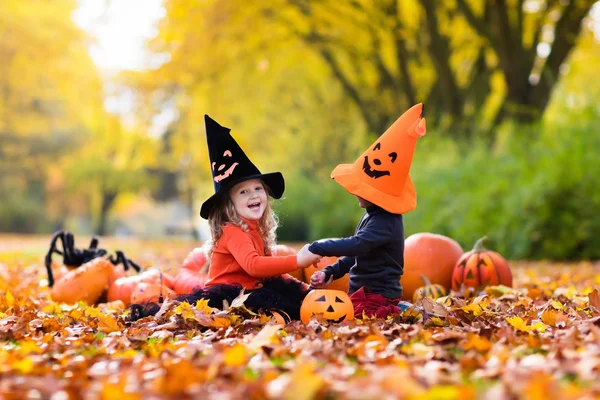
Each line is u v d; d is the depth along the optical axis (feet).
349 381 10.01
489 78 65.77
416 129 16.83
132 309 17.52
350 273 17.53
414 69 75.25
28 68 107.96
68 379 10.63
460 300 18.63
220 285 17.12
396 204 16.89
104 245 65.21
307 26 72.95
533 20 61.87
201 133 96.07
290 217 83.66
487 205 49.29
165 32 70.64
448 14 64.49
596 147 47.03
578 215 46.03
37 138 150.51
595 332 13.12
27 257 42.57
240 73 82.53
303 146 94.73
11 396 9.39
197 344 13.12
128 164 157.38
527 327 14.49
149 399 9.28
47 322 16.14
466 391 8.76
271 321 15.66
